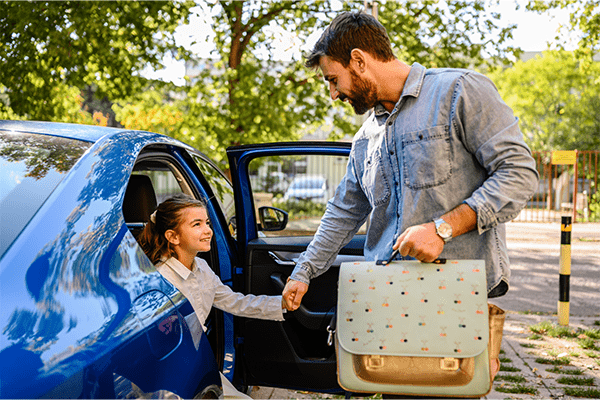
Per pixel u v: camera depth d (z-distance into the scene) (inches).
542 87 912.3
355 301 62.5
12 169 57.1
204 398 67.6
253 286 112.0
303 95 391.9
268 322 108.3
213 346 101.5
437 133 64.7
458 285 61.5
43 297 44.1
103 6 328.8
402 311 61.3
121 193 61.4
